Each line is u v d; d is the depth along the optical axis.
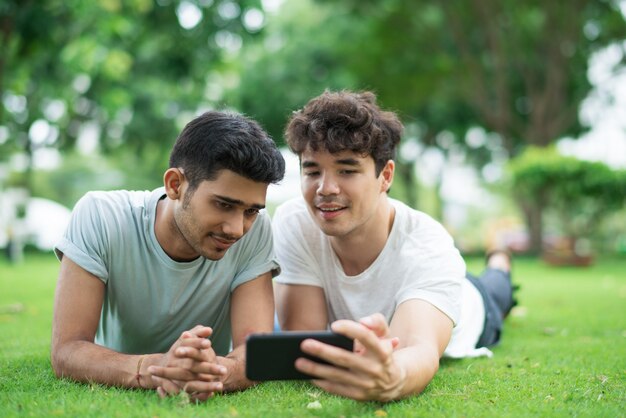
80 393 2.26
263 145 2.26
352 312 3.00
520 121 19.84
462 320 3.45
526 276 9.53
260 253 2.73
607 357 3.23
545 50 17.36
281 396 2.37
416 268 2.76
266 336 1.93
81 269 2.49
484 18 16.69
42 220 16.41
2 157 21.25
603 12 17.09
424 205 39.94
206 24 11.75
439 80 17.73
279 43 21.41
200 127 2.30
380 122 2.61
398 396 2.14
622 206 12.92
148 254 2.57
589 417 2.13
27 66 12.23
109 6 10.38
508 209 42.72
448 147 23.61
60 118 17.89
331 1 18.27
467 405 2.24
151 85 18.75
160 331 2.71
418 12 17.20
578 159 12.46
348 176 2.55
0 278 8.38
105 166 36.00
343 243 2.87
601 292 6.95
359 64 18.08
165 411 2.03
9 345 3.52
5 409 2.11
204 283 2.63
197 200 2.29
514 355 3.38
